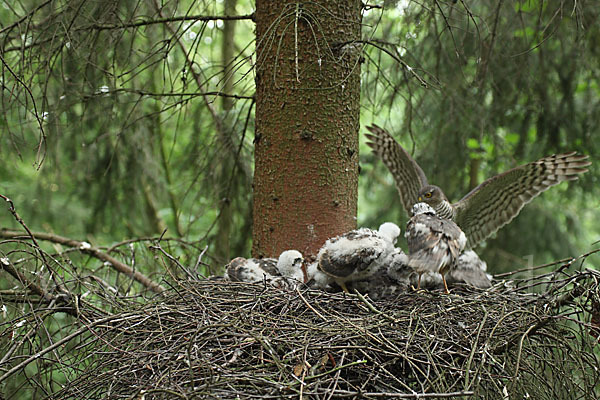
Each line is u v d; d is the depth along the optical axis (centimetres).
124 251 677
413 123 801
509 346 396
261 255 507
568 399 397
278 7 488
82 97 570
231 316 409
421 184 655
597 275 411
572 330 425
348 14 492
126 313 424
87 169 735
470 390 361
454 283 508
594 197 883
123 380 378
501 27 702
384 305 450
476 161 872
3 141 668
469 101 755
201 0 659
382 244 488
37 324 432
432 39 735
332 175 497
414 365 365
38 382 458
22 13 669
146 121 724
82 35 550
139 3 521
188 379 358
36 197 846
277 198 500
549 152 811
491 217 642
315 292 444
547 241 922
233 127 630
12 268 481
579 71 775
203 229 1010
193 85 690
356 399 339
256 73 507
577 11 519
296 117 493
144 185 810
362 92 705
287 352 380
